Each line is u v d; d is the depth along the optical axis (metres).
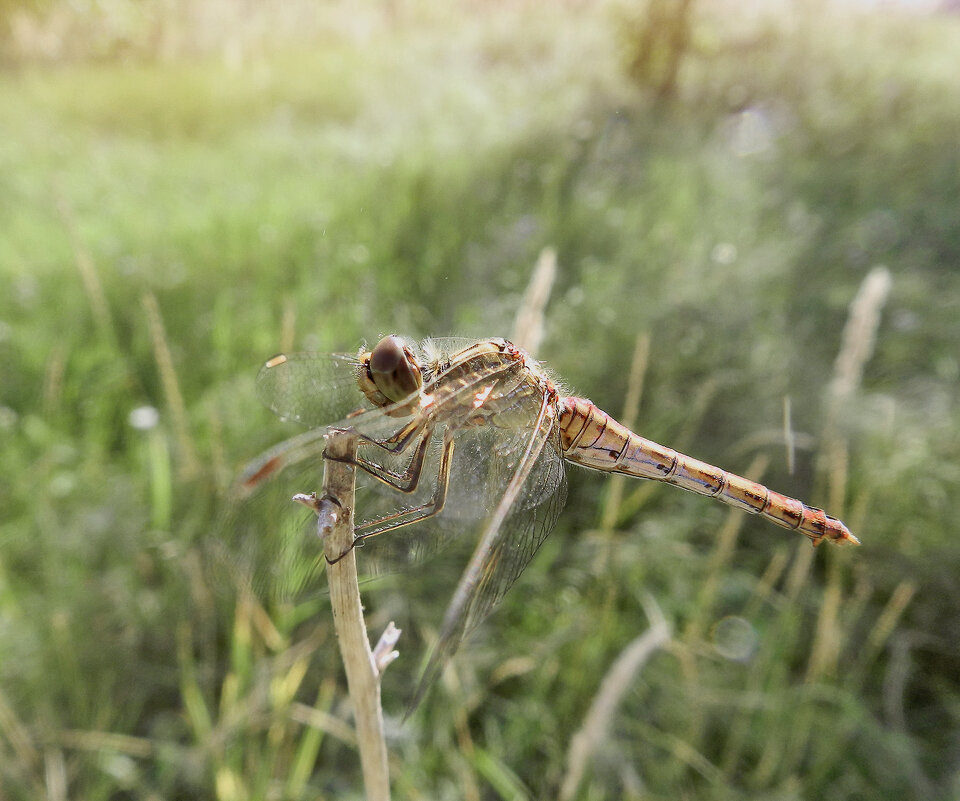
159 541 0.15
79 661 0.14
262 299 0.21
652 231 0.24
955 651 0.15
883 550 0.15
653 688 0.14
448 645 0.09
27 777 0.13
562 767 0.13
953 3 0.54
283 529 0.11
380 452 0.11
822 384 0.18
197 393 0.18
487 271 0.23
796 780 0.14
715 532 0.16
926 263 0.25
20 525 0.15
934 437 0.17
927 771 0.14
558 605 0.15
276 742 0.13
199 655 0.14
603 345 0.19
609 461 0.12
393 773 0.13
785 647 0.14
